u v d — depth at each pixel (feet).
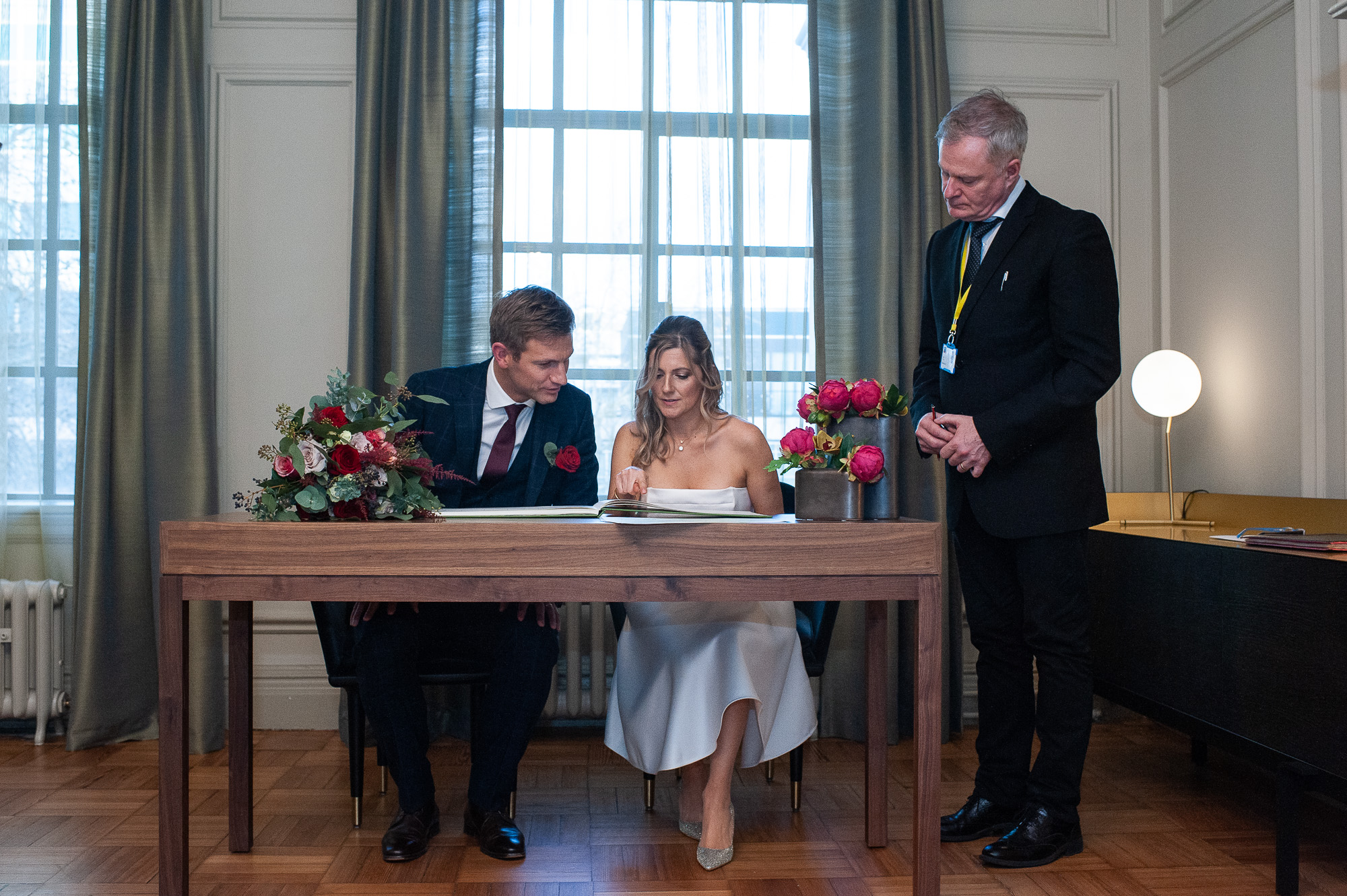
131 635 10.46
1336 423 8.88
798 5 11.51
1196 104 10.98
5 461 10.85
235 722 7.28
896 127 10.93
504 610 7.54
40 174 11.05
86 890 6.54
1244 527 9.55
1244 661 7.29
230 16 11.29
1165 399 10.10
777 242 11.39
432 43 10.78
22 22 11.07
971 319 7.52
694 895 6.56
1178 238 11.35
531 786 9.12
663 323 8.42
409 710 7.38
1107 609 9.48
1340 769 6.26
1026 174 11.86
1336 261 8.87
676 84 11.36
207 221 10.75
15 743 10.42
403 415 8.34
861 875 6.92
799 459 6.22
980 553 7.76
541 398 8.07
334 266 11.32
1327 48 8.96
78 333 10.91
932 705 5.86
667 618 7.27
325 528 5.66
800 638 8.34
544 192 11.25
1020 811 7.43
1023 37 11.84
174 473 10.48
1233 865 7.11
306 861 7.12
